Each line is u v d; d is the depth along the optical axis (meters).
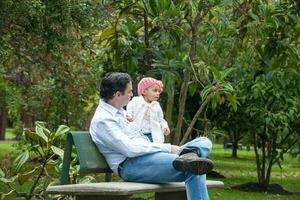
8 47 11.45
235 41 9.34
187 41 9.05
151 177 5.70
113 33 8.66
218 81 8.38
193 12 8.48
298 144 15.91
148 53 8.90
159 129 7.37
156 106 7.41
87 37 11.04
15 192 7.58
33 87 15.51
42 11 9.48
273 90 12.86
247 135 15.84
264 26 9.05
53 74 12.27
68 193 5.36
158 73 8.50
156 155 5.70
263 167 14.80
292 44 10.07
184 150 5.71
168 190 5.68
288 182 17.08
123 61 8.88
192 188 5.55
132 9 8.64
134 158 5.75
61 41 10.12
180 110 8.70
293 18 9.38
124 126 5.92
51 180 7.32
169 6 8.00
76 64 12.30
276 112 13.46
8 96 17.02
